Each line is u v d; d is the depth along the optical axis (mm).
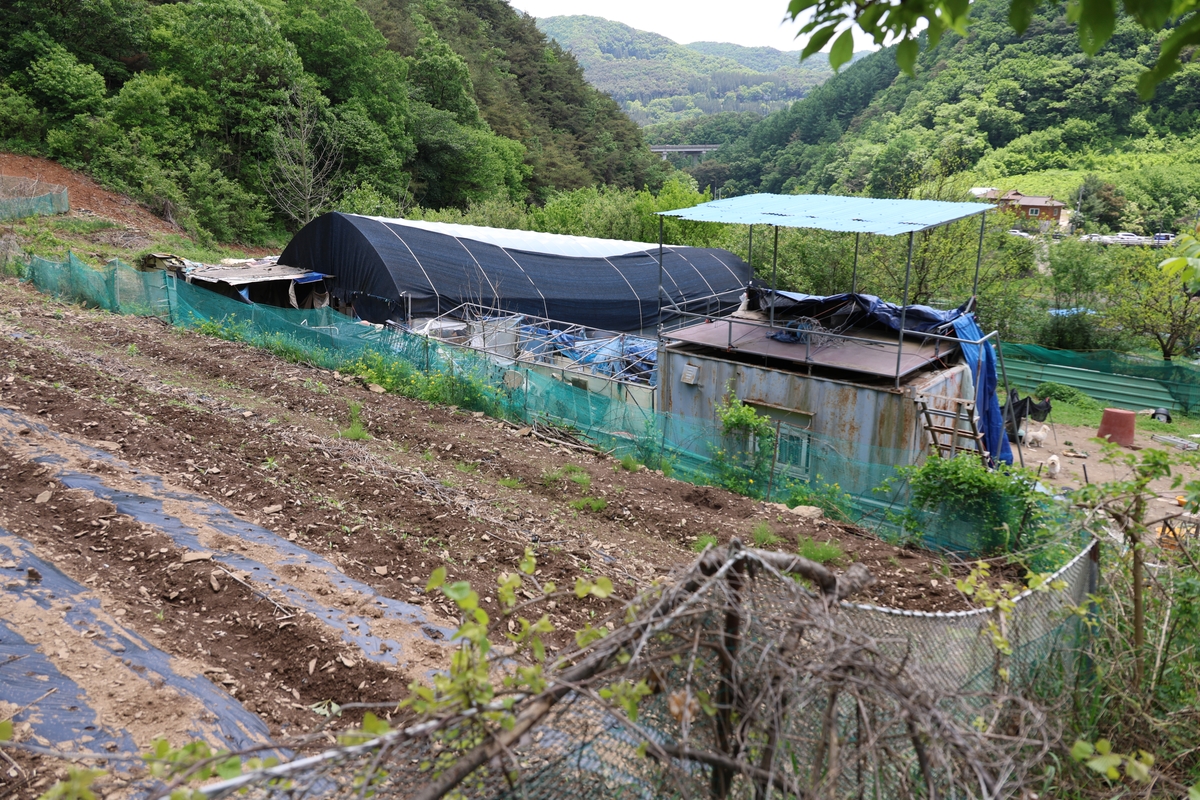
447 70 72625
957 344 15672
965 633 4570
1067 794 4941
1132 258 29094
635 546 10938
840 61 3439
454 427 15906
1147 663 5828
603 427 15891
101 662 6551
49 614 7145
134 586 8055
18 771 5188
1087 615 5863
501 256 26109
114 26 48344
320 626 7500
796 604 3318
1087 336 28500
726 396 15945
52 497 9695
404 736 2635
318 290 25359
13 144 40688
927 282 26953
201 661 6930
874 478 12844
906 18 3268
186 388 16469
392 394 17859
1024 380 26906
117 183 41250
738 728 3014
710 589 3324
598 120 120688
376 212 48000
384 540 9844
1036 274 30406
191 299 23016
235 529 9656
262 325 21906
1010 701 4406
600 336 25047
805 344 16031
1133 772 3162
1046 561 9719
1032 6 3049
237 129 48625
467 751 2949
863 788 3555
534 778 3234
